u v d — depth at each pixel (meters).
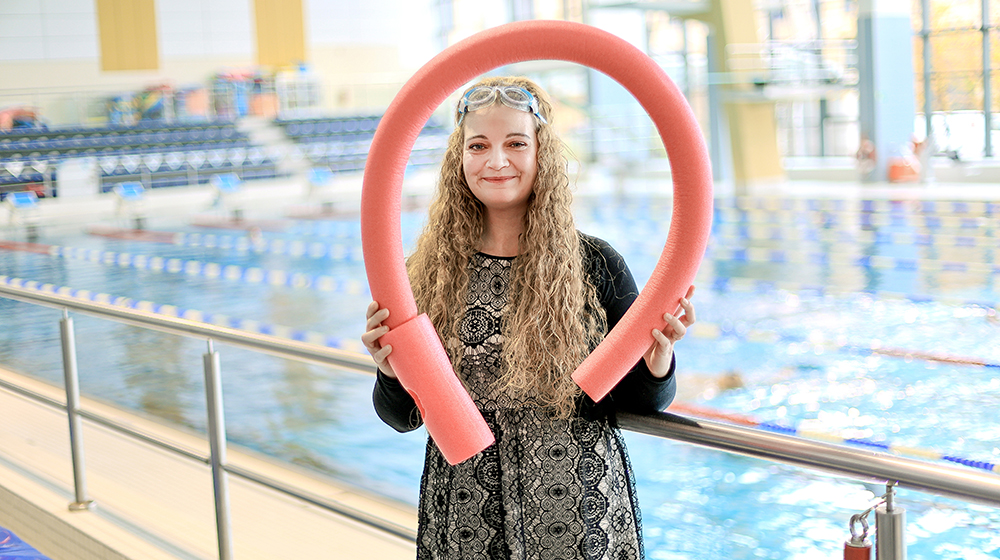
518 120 1.18
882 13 14.38
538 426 1.22
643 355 1.18
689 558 2.87
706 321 6.29
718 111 16.00
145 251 11.02
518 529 1.21
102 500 2.73
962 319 5.91
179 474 2.99
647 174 17.78
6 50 17.09
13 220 14.12
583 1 16.88
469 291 1.25
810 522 3.09
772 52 15.23
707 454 3.79
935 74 15.43
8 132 16.58
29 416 3.79
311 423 4.32
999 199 11.63
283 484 1.89
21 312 7.12
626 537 1.24
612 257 1.26
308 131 19.25
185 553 2.29
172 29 18.53
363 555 2.28
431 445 1.29
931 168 14.06
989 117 14.84
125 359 5.52
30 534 2.70
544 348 1.19
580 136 17.83
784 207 12.43
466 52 1.10
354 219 13.84
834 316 6.22
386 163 1.11
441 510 1.26
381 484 3.49
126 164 16.67
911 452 3.70
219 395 2.01
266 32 19.31
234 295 8.16
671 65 18.72
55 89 17.53
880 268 7.89
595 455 1.22
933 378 4.68
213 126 18.55
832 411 4.27
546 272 1.20
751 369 5.02
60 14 17.39
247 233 12.49
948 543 2.92
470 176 1.21
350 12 20.78
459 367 1.23
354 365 1.62
